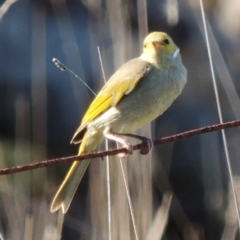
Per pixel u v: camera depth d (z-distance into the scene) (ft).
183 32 48.21
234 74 47.88
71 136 44.86
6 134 44.29
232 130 45.14
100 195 34.09
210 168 44.09
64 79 45.09
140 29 34.88
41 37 43.32
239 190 41.37
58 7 45.39
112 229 32.73
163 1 48.62
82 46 44.96
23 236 34.71
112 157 33.35
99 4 41.45
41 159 41.60
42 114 40.91
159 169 41.63
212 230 43.73
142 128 34.83
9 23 46.37
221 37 49.34
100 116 30.91
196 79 47.09
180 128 45.80
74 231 41.73
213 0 51.57
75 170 29.76
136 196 33.17
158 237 32.94
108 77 38.65
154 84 30.53
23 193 40.19
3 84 45.03
